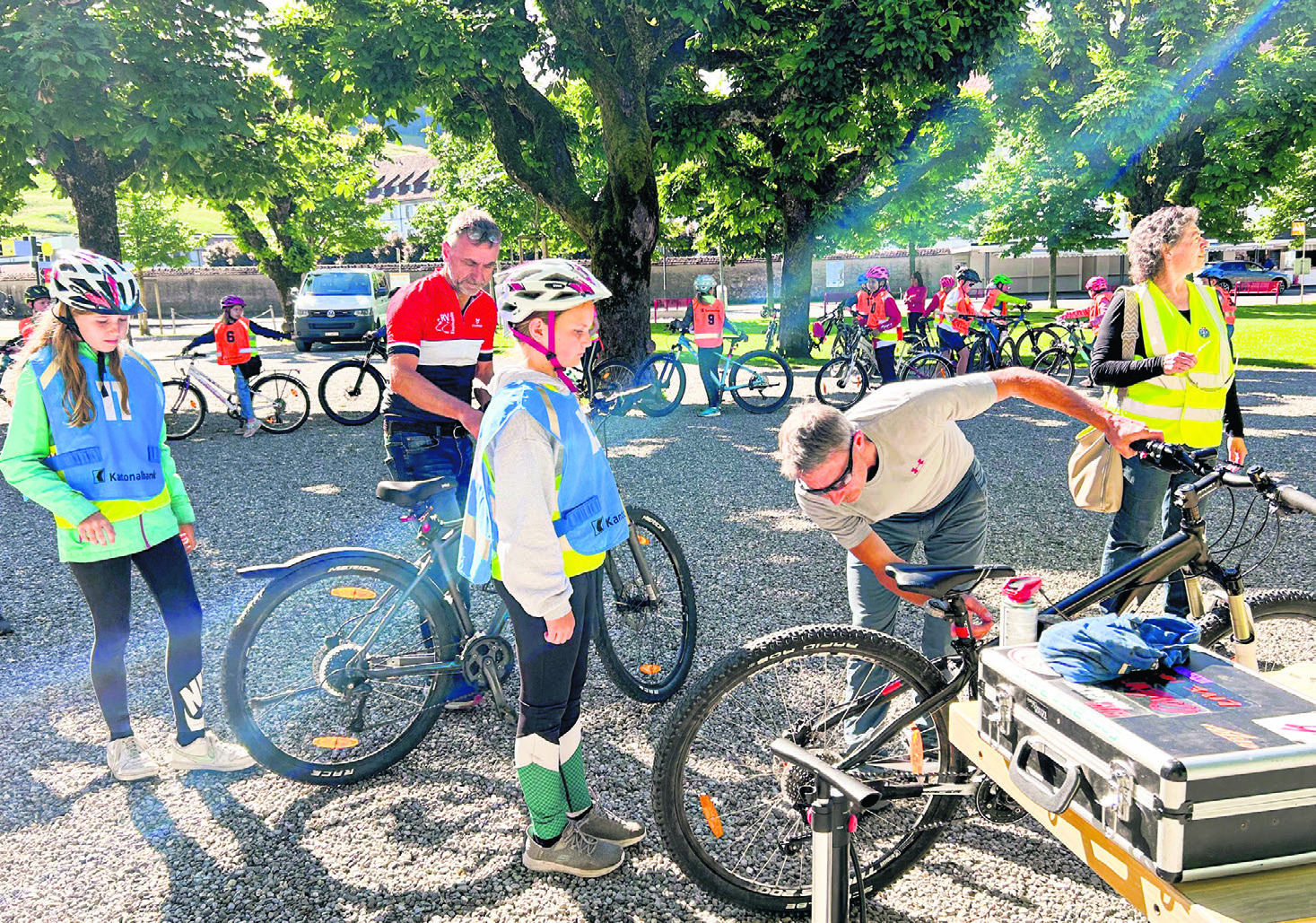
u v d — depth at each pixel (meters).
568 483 2.41
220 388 10.53
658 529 3.81
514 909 2.49
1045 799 1.94
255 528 6.42
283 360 19.38
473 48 11.52
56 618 4.72
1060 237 22.44
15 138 10.36
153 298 46.38
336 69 11.75
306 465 8.80
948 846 2.75
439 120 14.36
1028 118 19.91
